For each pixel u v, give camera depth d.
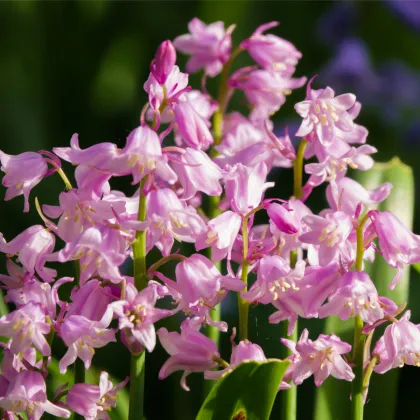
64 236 0.87
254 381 0.86
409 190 0.99
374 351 0.88
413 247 0.87
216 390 0.86
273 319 0.89
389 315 0.87
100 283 0.87
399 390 1.11
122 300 0.85
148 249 0.88
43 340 0.86
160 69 0.86
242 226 0.88
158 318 0.86
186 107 0.87
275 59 1.02
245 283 0.87
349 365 0.88
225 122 1.03
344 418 0.94
